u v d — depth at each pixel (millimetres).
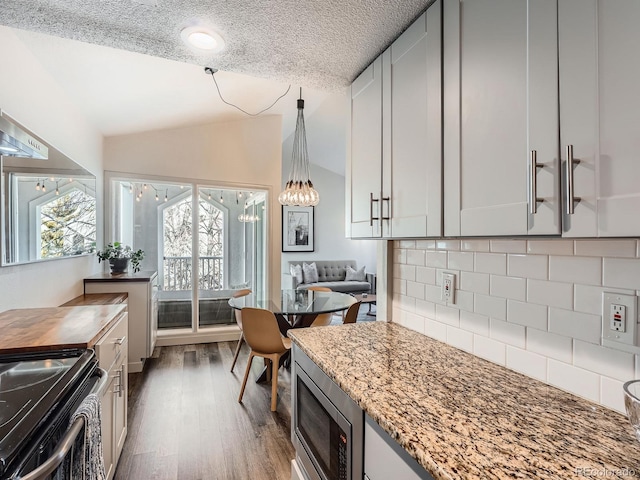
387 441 812
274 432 2223
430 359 1164
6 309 1797
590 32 640
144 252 4574
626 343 783
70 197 2641
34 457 792
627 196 580
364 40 1339
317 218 7680
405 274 1600
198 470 1848
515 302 1053
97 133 3426
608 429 736
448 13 1024
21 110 1928
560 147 692
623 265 791
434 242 1410
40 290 2182
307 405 1347
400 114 1266
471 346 1220
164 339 4020
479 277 1187
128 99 2916
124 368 1980
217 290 4641
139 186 4492
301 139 4590
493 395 896
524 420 772
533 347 999
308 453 1312
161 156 3922
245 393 2783
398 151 1273
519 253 1040
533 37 755
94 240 3312
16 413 891
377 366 1104
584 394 869
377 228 1410
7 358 1220
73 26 1310
